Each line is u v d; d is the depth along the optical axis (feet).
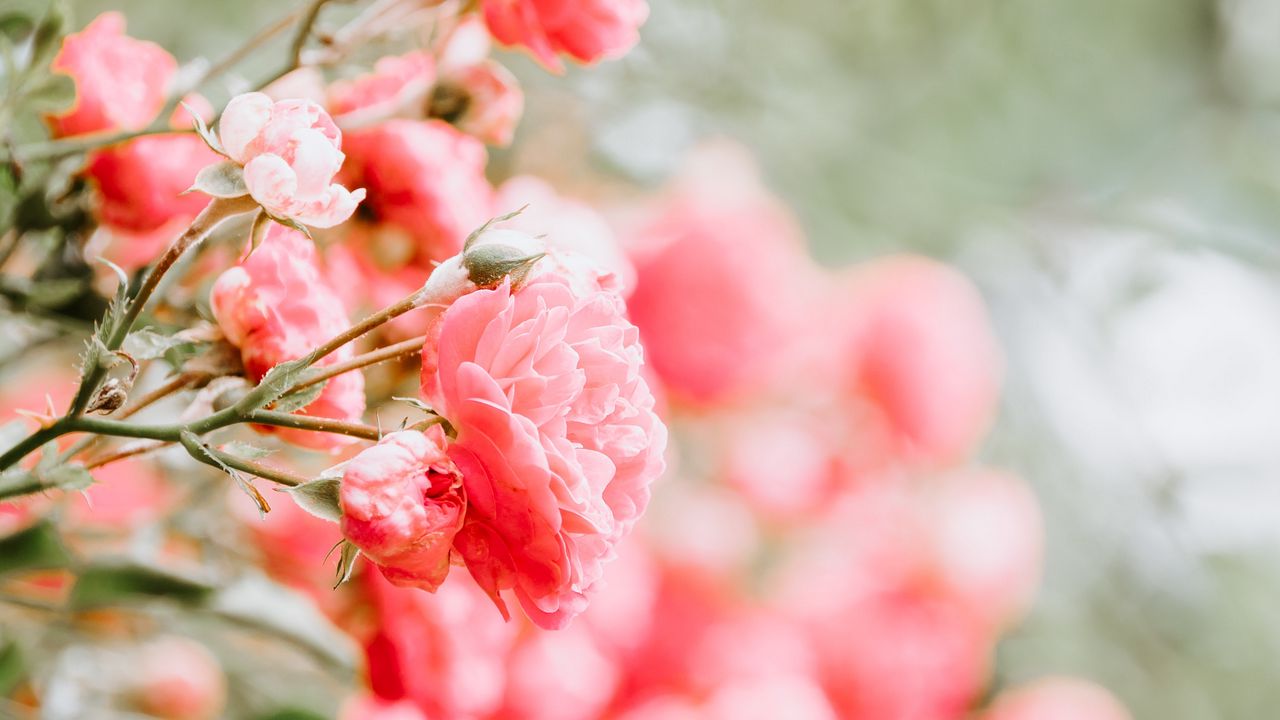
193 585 1.84
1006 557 3.19
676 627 2.79
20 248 1.81
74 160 1.73
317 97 1.82
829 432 3.41
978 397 3.40
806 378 3.42
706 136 3.51
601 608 2.45
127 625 2.00
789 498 3.25
